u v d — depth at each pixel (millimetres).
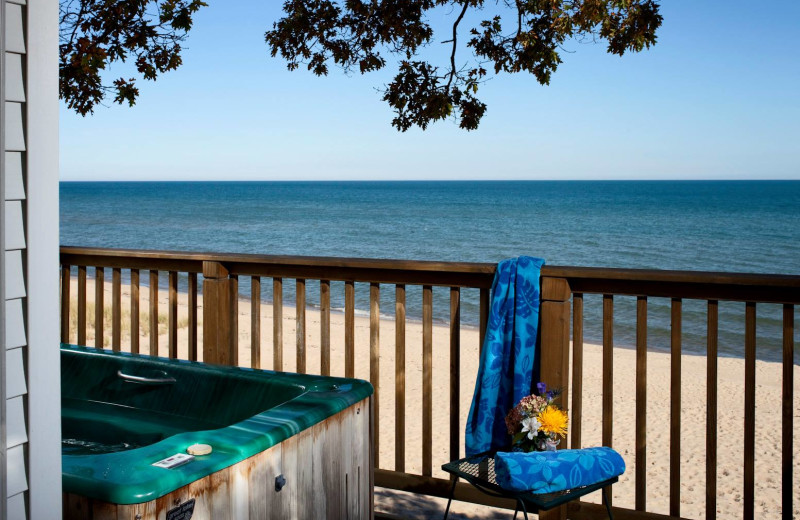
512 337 2816
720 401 8656
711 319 2578
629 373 10273
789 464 2490
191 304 3484
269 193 140750
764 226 55625
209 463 1822
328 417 2316
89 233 49156
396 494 3641
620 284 2703
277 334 3295
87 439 2838
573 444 2805
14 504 1377
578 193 130125
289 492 2129
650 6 5047
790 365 2488
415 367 10055
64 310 3828
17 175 1354
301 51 6172
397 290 3061
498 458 2271
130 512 1626
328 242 44344
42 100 1388
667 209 77312
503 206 84875
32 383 1398
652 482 5188
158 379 2988
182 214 73312
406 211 76750
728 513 4574
